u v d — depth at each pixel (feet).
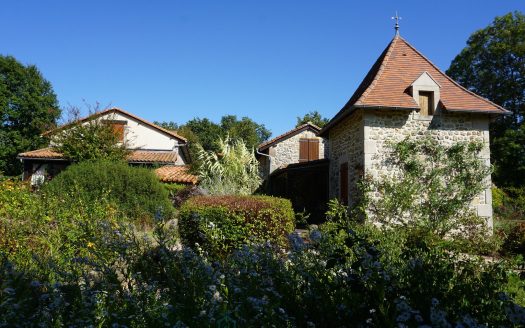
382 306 7.57
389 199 36.09
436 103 38.86
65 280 11.34
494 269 10.11
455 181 37.40
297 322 8.69
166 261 10.92
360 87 47.32
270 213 26.84
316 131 68.49
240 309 8.45
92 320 8.76
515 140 77.87
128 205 34.91
